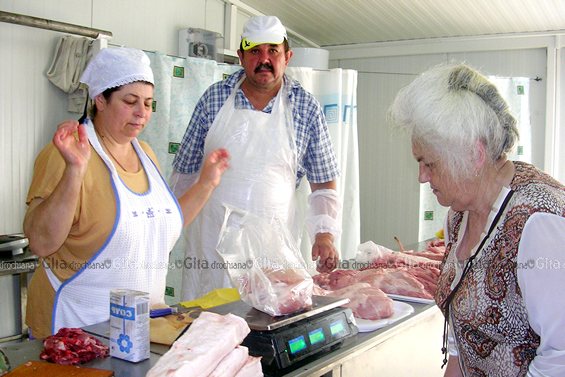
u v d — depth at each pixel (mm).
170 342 1415
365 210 5375
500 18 4328
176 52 4129
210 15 4375
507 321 1203
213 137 2766
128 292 1335
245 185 2699
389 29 4812
